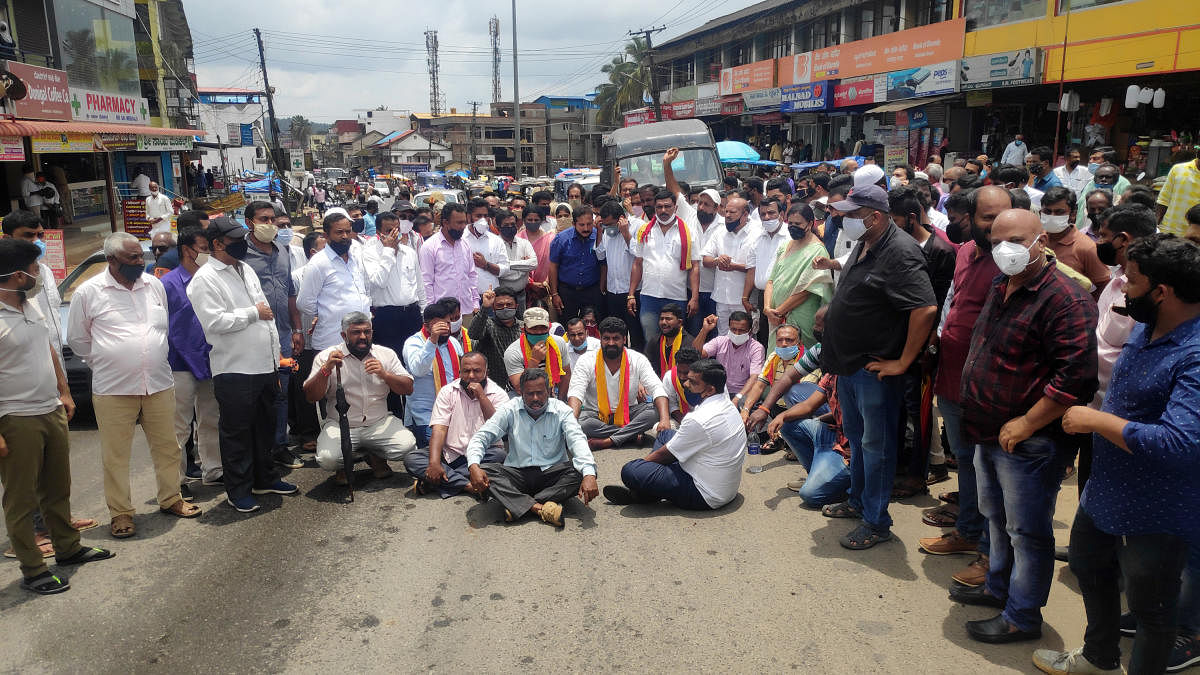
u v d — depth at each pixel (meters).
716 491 4.98
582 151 77.81
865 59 20.86
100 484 5.70
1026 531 3.31
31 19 16.94
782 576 4.13
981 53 16.80
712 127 34.84
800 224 6.23
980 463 3.56
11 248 3.88
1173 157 11.42
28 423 4.00
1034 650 3.38
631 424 6.35
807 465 5.42
